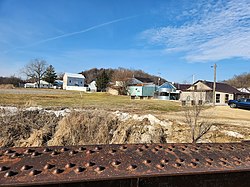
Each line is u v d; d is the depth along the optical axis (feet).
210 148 4.78
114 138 43.27
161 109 67.36
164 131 43.34
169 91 160.25
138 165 3.68
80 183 3.13
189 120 44.34
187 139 38.93
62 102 77.10
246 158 4.39
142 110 61.93
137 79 233.96
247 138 37.22
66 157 3.78
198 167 3.83
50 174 3.19
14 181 2.92
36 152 3.90
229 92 137.28
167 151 4.38
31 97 92.99
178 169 3.68
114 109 60.54
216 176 3.83
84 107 61.77
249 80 265.95
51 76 270.05
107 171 3.40
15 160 3.57
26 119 48.37
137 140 42.19
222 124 43.93
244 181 4.00
